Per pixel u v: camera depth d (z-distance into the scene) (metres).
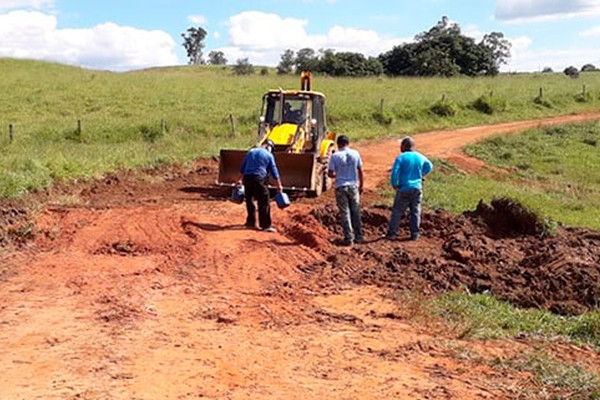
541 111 46.12
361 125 36.34
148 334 7.58
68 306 8.51
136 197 15.95
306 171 16.06
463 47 83.62
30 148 22.94
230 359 6.93
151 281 9.63
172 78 51.91
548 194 23.19
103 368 6.59
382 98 42.88
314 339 7.64
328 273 10.34
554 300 9.49
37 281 9.55
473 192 18.52
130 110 37.09
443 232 12.79
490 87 52.91
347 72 76.81
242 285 9.68
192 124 32.25
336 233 12.84
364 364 6.93
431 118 40.31
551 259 10.73
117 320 8.01
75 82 46.50
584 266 10.30
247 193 12.55
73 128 29.89
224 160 16.80
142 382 6.28
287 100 17.22
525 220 12.90
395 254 11.10
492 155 30.86
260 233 12.27
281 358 7.02
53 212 13.21
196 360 6.86
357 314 8.62
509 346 7.68
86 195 15.93
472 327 8.15
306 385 6.34
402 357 7.16
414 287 9.61
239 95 43.03
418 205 12.27
